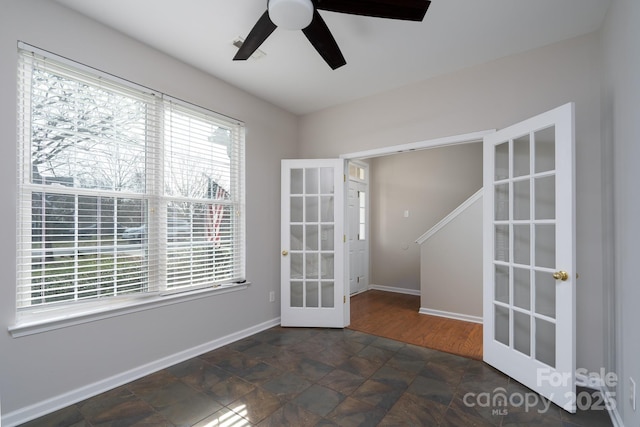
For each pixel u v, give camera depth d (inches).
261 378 90.6
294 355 106.7
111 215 87.5
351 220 203.0
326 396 81.2
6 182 69.5
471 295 145.5
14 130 70.4
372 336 125.4
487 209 100.7
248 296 127.0
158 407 76.3
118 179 88.9
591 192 84.7
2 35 69.1
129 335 89.4
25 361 71.2
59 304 77.7
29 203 73.7
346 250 140.4
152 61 96.0
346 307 139.0
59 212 78.0
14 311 70.0
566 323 75.6
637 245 58.1
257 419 71.8
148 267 95.6
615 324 73.0
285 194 139.0
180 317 102.3
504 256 96.1
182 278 104.6
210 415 73.2
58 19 76.9
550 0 74.2
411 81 117.8
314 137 148.3
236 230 125.0
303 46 94.7
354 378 90.7
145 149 95.1
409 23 83.4
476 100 104.7
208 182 114.0
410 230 207.0
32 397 72.0
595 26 84.0
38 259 74.9
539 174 84.0
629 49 61.5
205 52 98.9
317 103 139.2
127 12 80.2
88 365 81.0
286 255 137.8
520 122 89.5
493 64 102.0
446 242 153.1
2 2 69.3
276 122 141.9
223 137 120.0
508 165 94.7
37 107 74.9
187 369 96.0
